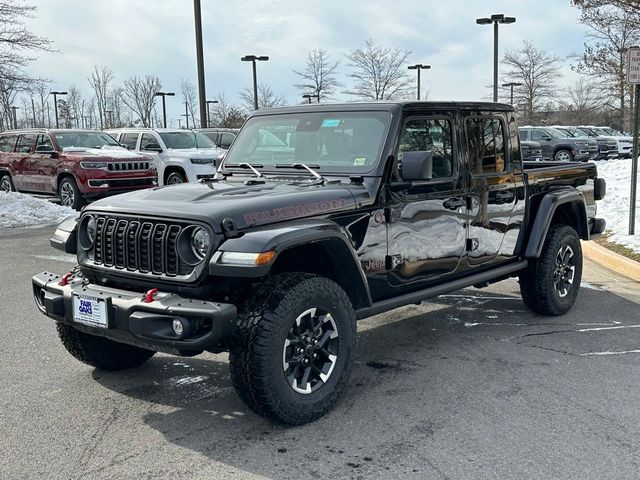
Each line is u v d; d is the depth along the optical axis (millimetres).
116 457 3656
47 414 4242
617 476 3389
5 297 7371
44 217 14203
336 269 4371
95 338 4762
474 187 5398
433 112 5020
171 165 16812
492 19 30688
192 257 3822
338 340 4164
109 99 43438
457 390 4582
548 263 6168
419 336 5898
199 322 3668
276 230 3832
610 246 9734
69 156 15102
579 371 4930
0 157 17094
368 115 4820
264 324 3738
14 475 3457
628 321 6281
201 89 23469
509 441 3789
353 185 4555
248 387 3775
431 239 5027
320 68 37750
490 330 6043
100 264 4266
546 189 6340
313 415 4023
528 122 46281
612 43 22641
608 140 28156
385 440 3822
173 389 4680
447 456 3617
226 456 3652
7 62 18453
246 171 5199
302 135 5066
